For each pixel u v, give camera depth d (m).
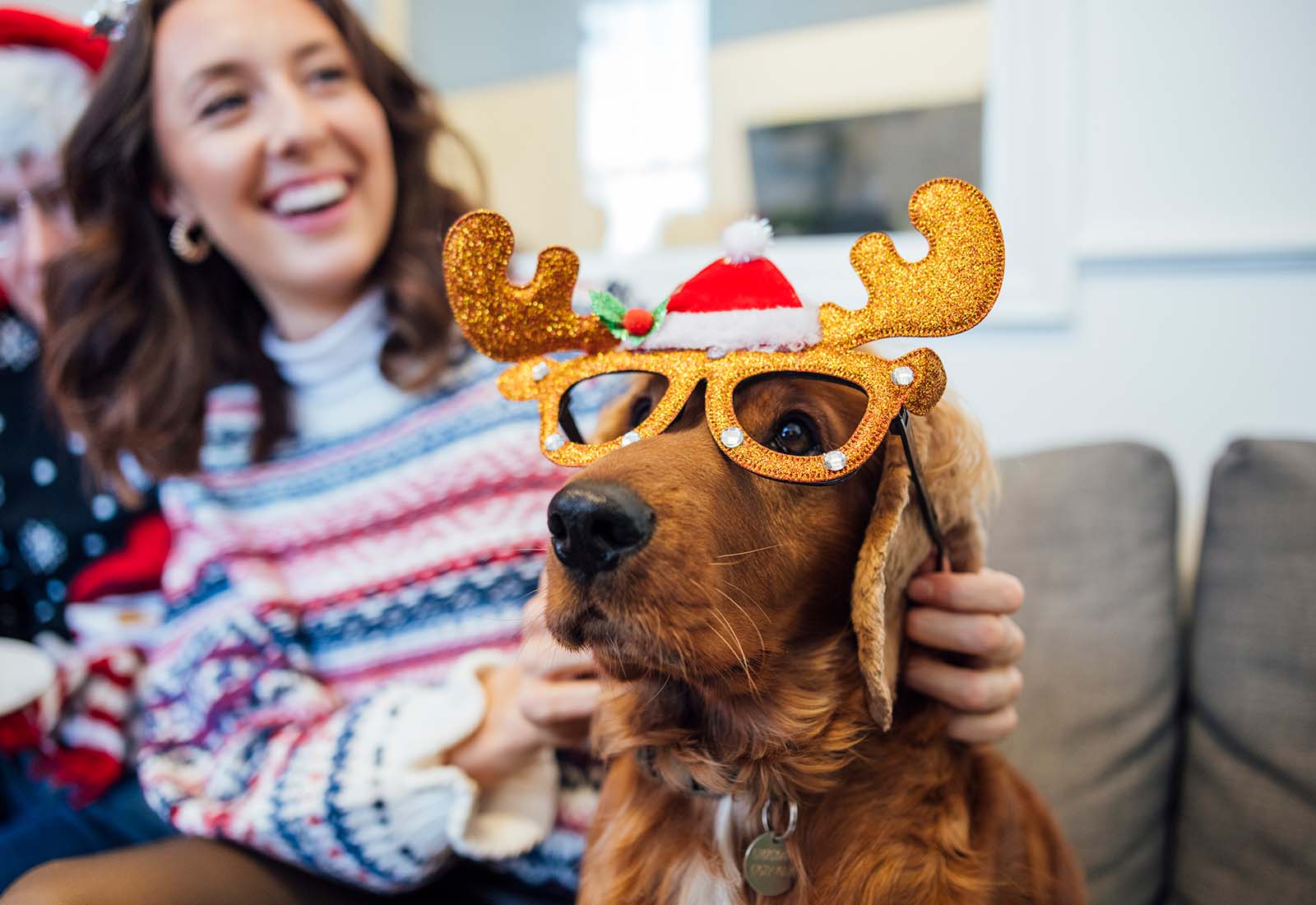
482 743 1.17
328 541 1.49
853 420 0.94
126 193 1.56
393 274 1.50
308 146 1.39
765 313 0.84
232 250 1.49
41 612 1.84
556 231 2.91
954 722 1.00
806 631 0.94
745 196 2.56
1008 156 1.99
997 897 0.94
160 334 1.60
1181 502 1.68
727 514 0.83
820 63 2.38
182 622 1.49
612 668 0.86
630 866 1.00
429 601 1.39
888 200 2.35
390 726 1.17
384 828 1.12
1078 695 1.47
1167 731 1.46
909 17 2.23
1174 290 1.88
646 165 2.71
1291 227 1.75
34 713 1.53
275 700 1.34
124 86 1.44
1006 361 2.05
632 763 1.07
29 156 1.75
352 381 1.56
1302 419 1.80
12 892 1.00
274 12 1.40
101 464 1.62
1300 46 1.74
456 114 2.99
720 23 2.51
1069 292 1.95
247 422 1.59
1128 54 1.86
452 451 1.45
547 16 2.78
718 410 0.82
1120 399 1.95
